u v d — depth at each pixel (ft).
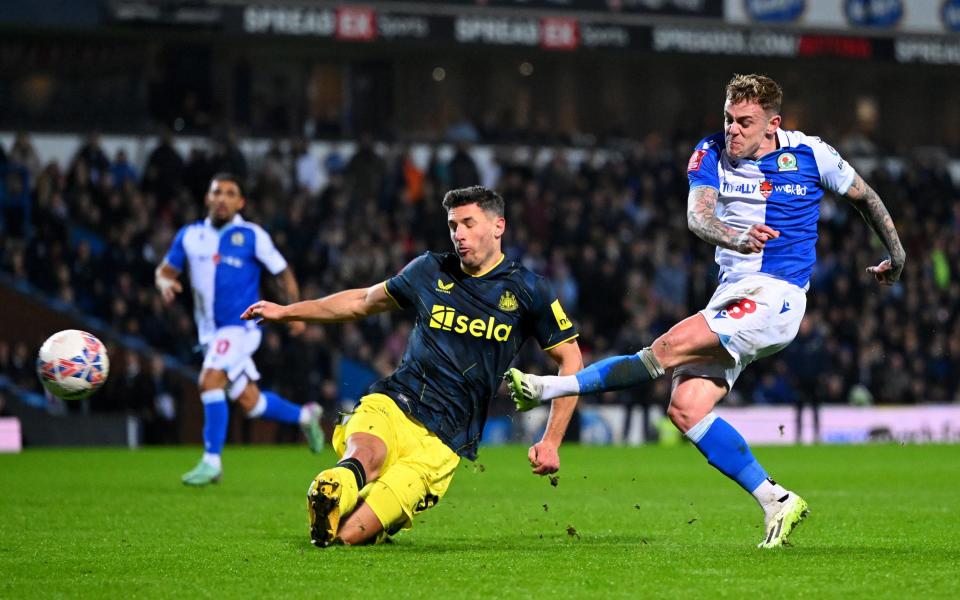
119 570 29.99
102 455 87.04
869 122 157.28
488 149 134.41
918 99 158.51
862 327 124.67
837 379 119.44
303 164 120.67
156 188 112.47
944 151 148.56
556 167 126.52
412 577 28.50
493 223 35.65
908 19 137.69
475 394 36.06
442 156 133.80
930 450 99.19
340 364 109.19
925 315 128.26
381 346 111.75
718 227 33.63
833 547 34.83
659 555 32.53
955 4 139.03
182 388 105.19
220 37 119.65
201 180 112.88
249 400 60.95
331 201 117.29
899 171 145.48
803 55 134.31
